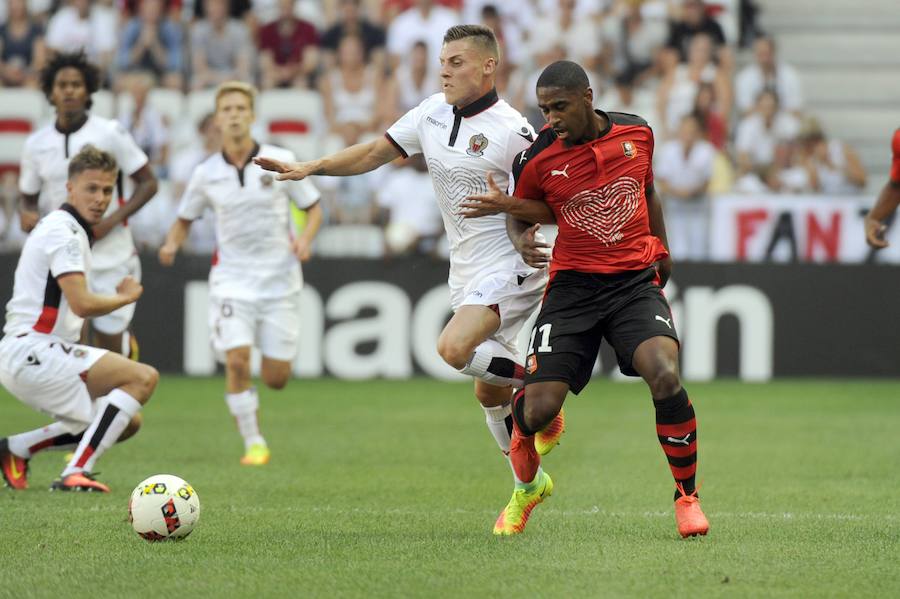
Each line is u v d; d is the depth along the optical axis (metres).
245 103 32.19
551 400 19.80
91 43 62.19
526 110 60.06
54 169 31.44
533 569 17.89
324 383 51.75
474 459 32.25
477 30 22.11
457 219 22.75
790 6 71.31
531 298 22.52
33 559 18.61
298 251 32.44
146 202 31.70
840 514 23.67
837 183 58.59
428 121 22.59
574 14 63.41
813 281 53.34
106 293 31.64
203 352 52.44
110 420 26.14
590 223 20.19
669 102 60.22
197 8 62.38
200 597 16.22
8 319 26.44
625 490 26.88
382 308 53.03
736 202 53.75
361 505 24.58
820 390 50.34
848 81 69.44
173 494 20.03
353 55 60.69
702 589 16.64
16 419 41.25
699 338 53.34
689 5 62.44
